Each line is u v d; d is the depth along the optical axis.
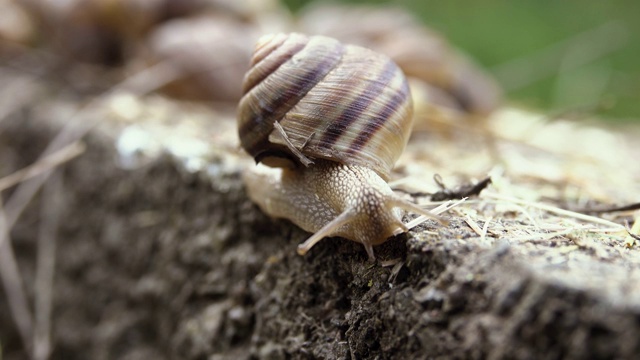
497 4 0.81
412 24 0.43
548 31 0.77
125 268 0.30
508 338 0.18
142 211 0.29
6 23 0.44
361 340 0.21
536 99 0.72
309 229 0.22
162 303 0.28
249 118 0.22
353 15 0.45
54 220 0.33
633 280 0.18
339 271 0.22
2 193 0.38
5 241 0.33
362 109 0.21
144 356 0.28
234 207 0.25
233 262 0.25
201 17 0.42
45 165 0.31
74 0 0.42
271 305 0.23
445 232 0.20
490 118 0.43
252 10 0.43
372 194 0.20
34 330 0.33
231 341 0.25
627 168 0.32
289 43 0.22
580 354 0.17
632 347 0.17
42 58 0.45
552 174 0.27
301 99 0.21
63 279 0.33
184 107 0.37
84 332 0.31
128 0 0.40
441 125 0.34
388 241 0.21
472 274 0.19
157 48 0.37
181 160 0.28
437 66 0.39
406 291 0.20
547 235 0.20
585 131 0.45
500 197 0.23
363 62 0.22
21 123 0.38
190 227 0.27
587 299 0.17
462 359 0.18
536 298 0.18
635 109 0.66
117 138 0.31
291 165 0.22
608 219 0.23
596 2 0.75
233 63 0.37
